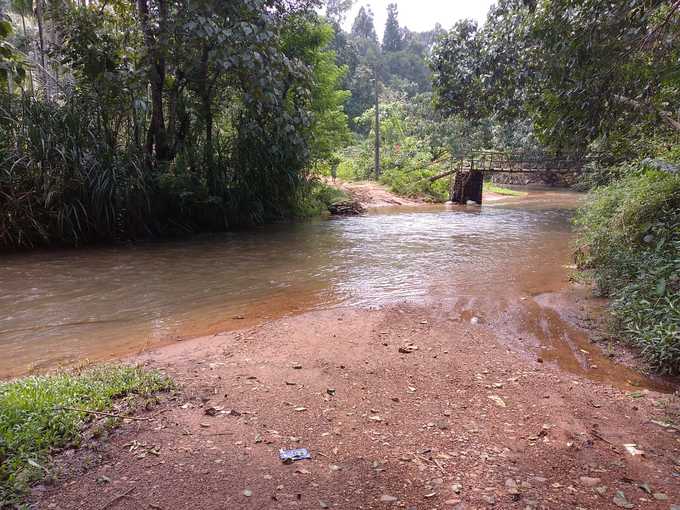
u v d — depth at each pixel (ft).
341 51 209.36
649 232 22.22
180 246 38.19
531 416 12.03
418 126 144.97
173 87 46.47
